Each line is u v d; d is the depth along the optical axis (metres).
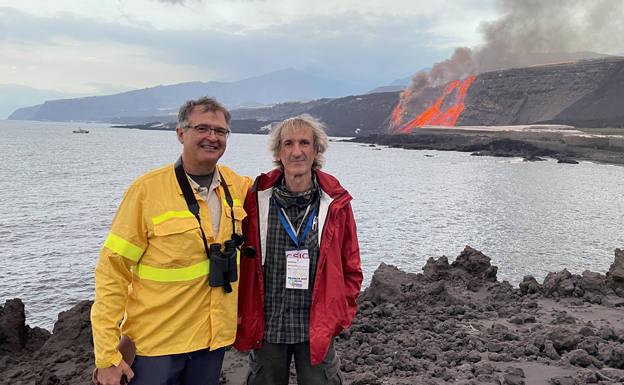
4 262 24.20
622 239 34.38
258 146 180.00
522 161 126.94
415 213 43.66
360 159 125.62
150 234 3.09
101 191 51.41
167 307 3.11
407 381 4.90
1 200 44.41
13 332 7.27
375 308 7.57
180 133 3.23
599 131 179.75
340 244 3.56
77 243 28.39
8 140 168.62
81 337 7.02
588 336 5.91
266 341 3.50
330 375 3.56
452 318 7.08
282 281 3.49
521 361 5.40
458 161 124.31
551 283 8.13
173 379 3.18
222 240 3.25
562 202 53.78
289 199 3.49
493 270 9.18
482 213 44.97
